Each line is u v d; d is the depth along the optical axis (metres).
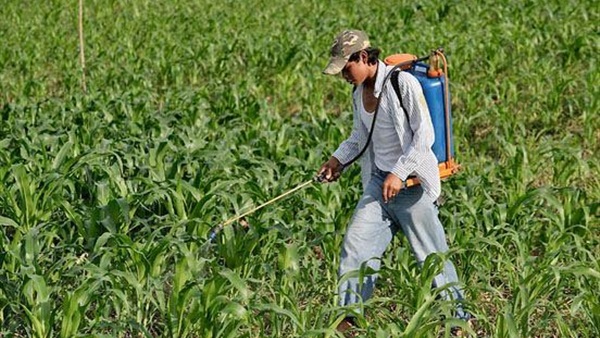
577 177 19.47
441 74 12.41
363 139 12.88
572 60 28.84
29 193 15.01
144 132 20.83
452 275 12.76
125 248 13.20
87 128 21.80
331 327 11.22
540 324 12.39
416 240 12.66
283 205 16.06
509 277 13.90
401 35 32.16
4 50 31.83
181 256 13.34
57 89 29.38
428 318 11.34
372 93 12.30
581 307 12.91
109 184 16.16
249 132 20.89
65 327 11.53
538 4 36.66
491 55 28.47
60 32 35.84
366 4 41.94
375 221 12.58
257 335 13.05
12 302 12.44
